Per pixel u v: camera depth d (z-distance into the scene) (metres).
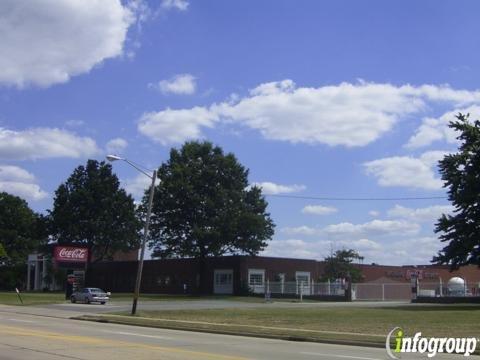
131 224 94.81
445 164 54.19
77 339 20.16
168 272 83.94
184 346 19.05
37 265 104.06
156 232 76.75
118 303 54.03
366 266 85.69
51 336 21.11
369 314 37.78
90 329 25.75
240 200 76.50
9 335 21.19
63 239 93.12
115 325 29.78
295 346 20.39
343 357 16.84
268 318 33.75
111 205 94.50
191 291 80.25
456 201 52.88
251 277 76.25
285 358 16.28
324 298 69.81
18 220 113.94
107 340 20.14
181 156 77.88
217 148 78.00
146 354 16.11
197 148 77.50
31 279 106.50
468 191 52.22
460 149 54.06
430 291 78.19
